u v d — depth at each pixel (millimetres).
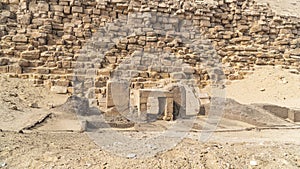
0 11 17625
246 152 6852
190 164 5980
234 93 17375
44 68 16484
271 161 6281
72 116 11344
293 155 6734
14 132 8438
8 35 17031
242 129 10641
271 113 13391
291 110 13242
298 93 16984
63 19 18484
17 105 12203
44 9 18188
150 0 20109
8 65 16016
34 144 7188
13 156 6289
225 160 6176
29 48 16906
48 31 17734
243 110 12633
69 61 17031
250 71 19797
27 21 17594
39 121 10109
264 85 18078
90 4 19016
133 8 19469
